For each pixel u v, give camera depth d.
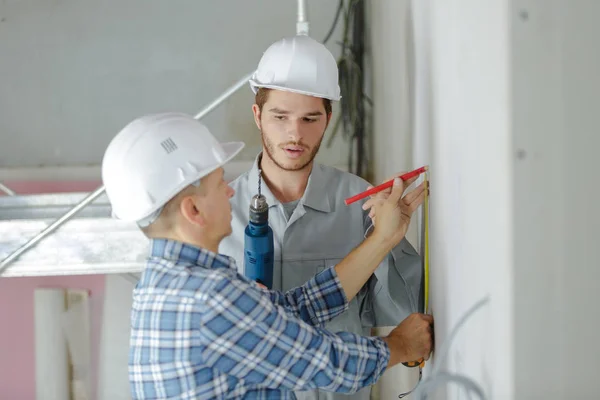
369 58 3.37
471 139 1.20
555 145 0.96
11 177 3.62
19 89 3.61
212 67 3.62
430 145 1.65
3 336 3.51
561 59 0.95
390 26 2.57
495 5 1.01
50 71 3.61
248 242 1.80
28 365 3.52
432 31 1.61
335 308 1.56
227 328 1.22
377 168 3.14
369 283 1.92
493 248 1.06
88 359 3.49
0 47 3.59
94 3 3.58
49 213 2.72
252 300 1.24
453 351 1.40
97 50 3.61
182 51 3.61
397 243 1.63
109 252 2.52
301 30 2.37
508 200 0.97
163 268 1.29
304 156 1.86
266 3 3.58
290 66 1.82
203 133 1.41
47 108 3.63
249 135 3.62
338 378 1.31
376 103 3.13
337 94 1.86
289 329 1.27
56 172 3.63
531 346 0.98
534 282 0.97
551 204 0.97
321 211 1.96
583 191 0.96
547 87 0.95
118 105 3.64
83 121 3.64
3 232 2.52
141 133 1.38
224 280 1.23
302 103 1.80
